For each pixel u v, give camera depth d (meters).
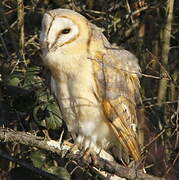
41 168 11.54
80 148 11.41
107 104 11.44
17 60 12.90
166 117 13.87
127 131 11.55
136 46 14.78
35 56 13.87
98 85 11.37
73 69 11.30
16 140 10.21
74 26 11.23
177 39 15.69
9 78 12.03
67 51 11.23
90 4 15.18
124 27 14.48
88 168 10.68
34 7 14.12
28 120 12.39
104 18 14.38
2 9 13.70
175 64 15.64
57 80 11.50
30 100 11.89
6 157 11.31
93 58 11.34
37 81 11.98
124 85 11.65
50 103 11.75
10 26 14.01
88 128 11.51
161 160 12.93
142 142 12.83
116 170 9.83
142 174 9.68
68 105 11.55
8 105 12.33
